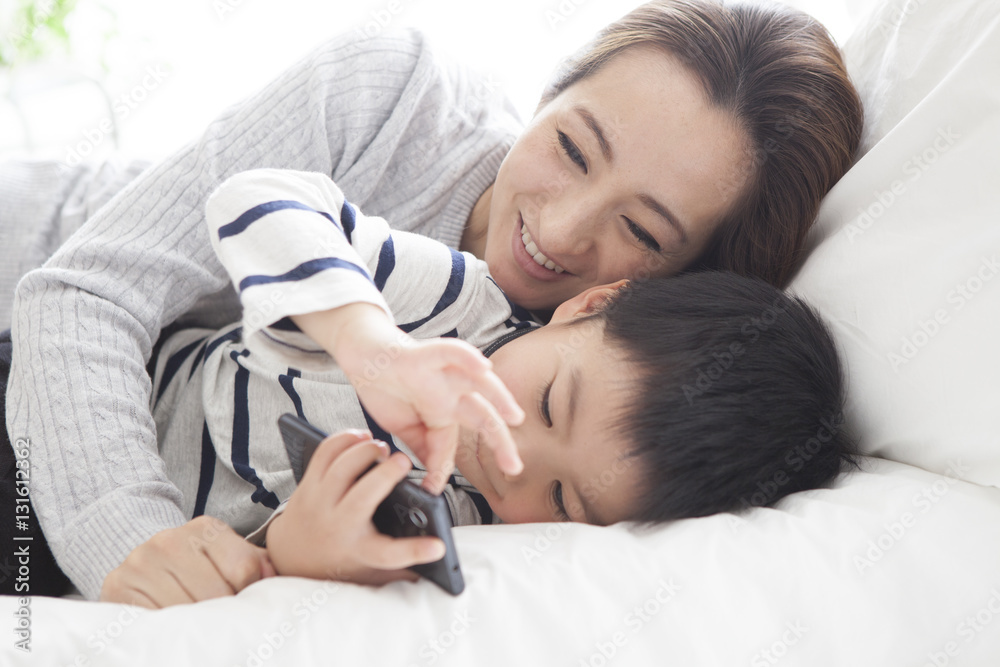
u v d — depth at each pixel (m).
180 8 1.76
